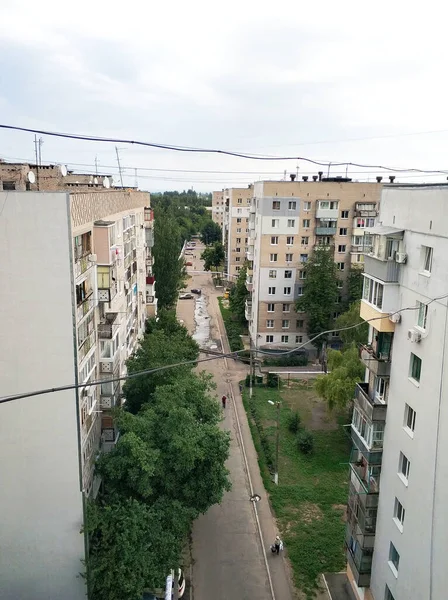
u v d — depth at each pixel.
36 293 15.98
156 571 17.14
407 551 15.74
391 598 17.19
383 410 17.88
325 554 22.56
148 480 18.70
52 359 16.44
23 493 17.33
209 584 20.80
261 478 28.92
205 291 85.69
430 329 14.49
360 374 31.67
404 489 16.08
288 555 22.56
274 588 20.67
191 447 18.92
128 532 16.88
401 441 16.42
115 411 21.77
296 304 48.38
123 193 29.16
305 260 49.22
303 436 31.69
